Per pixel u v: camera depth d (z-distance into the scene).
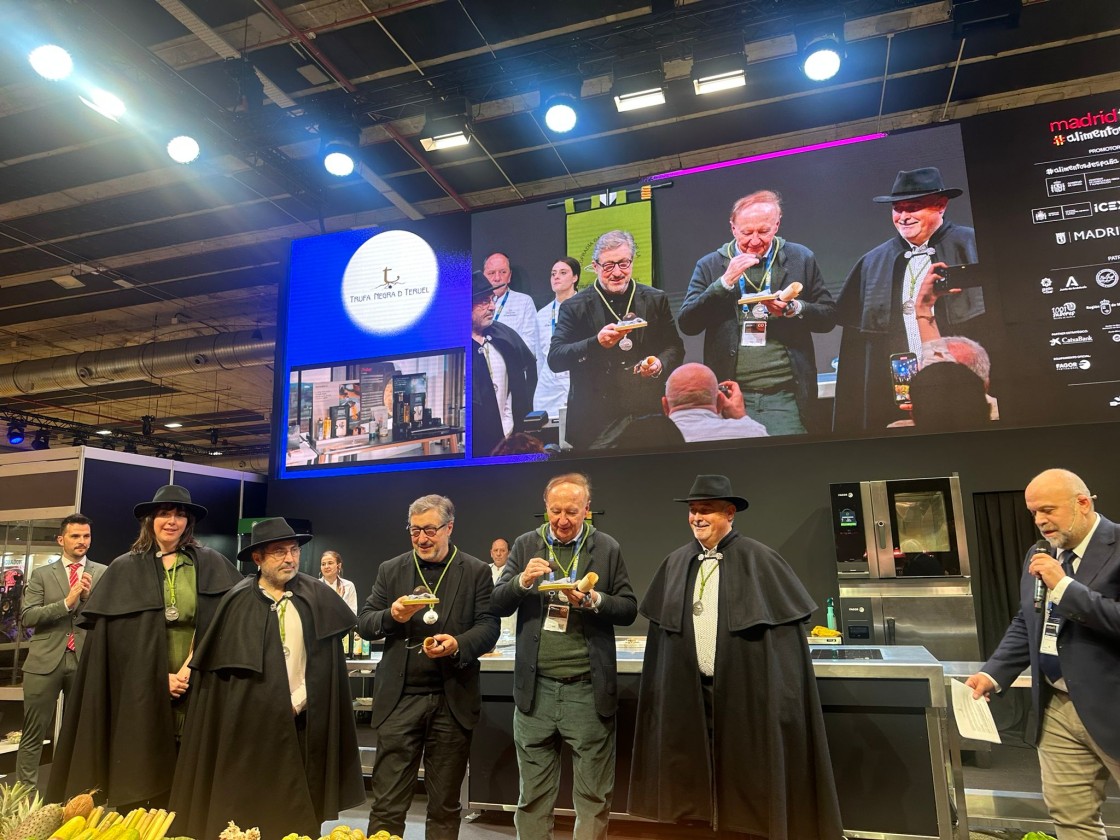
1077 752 2.54
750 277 5.96
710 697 2.75
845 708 3.29
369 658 4.52
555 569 2.97
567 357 6.30
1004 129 5.65
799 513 5.63
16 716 5.77
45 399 13.09
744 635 2.69
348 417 6.82
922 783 3.15
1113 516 5.04
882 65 6.03
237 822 2.52
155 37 5.62
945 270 5.58
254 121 6.07
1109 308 5.26
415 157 6.96
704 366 5.96
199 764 2.60
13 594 6.04
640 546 5.91
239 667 2.63
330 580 5.93
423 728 2.88
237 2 5.26
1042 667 2.63
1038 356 5.32
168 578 3.12
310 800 2.62
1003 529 5.54
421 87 5.99
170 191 7.41
